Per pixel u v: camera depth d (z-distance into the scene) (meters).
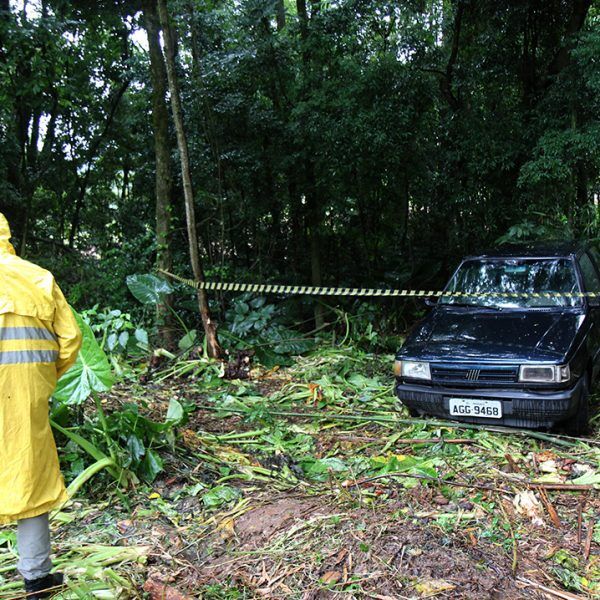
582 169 9.12
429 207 10.95
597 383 5.55
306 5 10.68
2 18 8.65
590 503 3.34
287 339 7.59
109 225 11.69
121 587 2.67
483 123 9.10
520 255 5.68
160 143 8.27
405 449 4.32
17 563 2.73
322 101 8.58
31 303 2.37
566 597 2.54
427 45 9.11
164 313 7.89
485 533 3.03
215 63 8.73
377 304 8.89
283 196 10.21
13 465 2.29
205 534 3.19
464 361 4.42
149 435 3.98
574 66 8.29
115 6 10.92
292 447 4.50
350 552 2.88
